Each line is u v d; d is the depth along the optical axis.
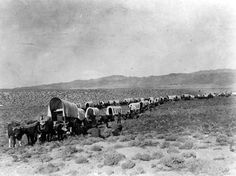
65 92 106.94
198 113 38.84
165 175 11.48
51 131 21.20
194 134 20.88
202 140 18.64
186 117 34.25
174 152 15.12
